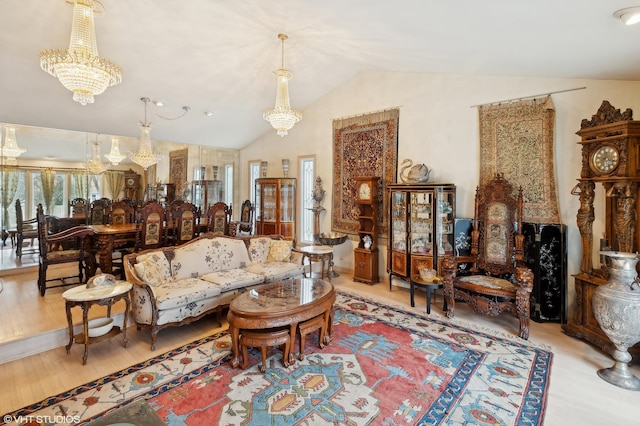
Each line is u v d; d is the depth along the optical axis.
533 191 3.88
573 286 3.62
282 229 6.56
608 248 3.05
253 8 3.30
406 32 3.25
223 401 2.21
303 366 2.66
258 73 4.95
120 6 3.21
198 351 2.96
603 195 3.41
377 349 2.95
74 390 2.35
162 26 3.58
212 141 7.23
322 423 1.99
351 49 4.29
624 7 1.96
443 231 4.36
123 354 2.90
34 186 5.54
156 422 1.38
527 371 2.59
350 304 4.19
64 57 2.45
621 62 2.86
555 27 2.42
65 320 3.25
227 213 6.01
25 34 3.29
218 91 5.20
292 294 3.04
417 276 4.13
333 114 6.04
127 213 5.89
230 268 4.25
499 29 2.68
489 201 3.99
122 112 5.25
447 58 3.84
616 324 2.43
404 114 5.07
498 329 3.42
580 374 2.56
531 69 3.60
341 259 5.96
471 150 4.39
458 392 2.31
